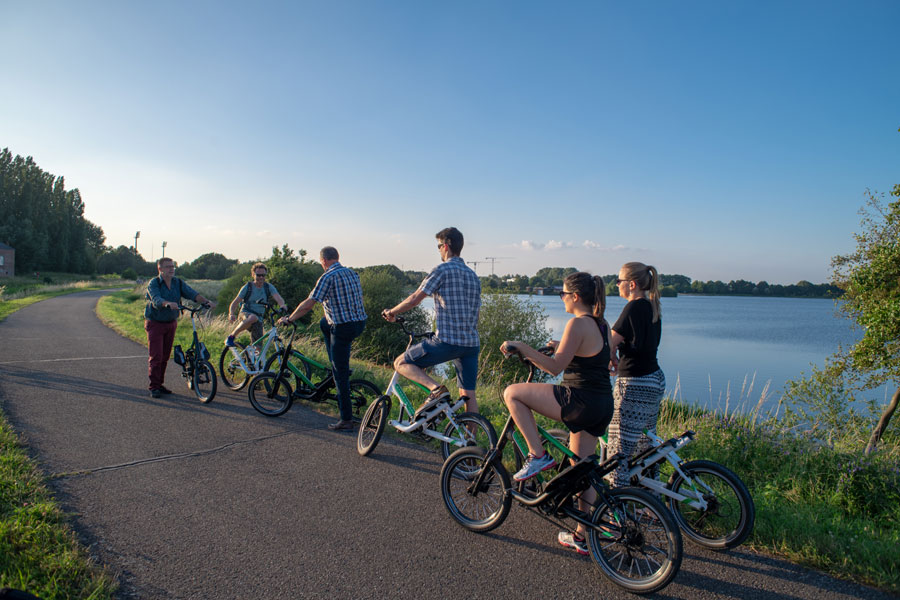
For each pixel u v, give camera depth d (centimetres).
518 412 359
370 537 367
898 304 1038
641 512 322
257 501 415
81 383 782
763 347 4834
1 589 183
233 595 293
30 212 10025
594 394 337
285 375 667
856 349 1118
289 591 299
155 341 714
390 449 553
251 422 627
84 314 2195
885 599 310
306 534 366
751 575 334
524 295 2109
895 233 1104
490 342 1984
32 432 545
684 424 634
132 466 473
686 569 341
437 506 422
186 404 692
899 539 373
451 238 509
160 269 721
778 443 546
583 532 354
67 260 10688
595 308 343
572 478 338
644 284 376
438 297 502
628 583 313
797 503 436
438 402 488
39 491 395
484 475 382
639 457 386
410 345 525
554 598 305
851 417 948
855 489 460
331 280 590
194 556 331
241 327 820
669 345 4922
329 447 551
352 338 607
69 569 295
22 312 2209
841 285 1184
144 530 360
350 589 304
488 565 338
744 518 351
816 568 343
